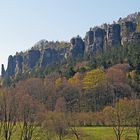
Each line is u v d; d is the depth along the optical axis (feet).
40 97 598.34
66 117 384.47
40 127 357.41
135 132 378.73
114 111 382.42
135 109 376.27
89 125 464.24
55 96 626.64
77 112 515.91
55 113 370.53
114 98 651.66
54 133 356.18
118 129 364.38
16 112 337.11
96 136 388.16
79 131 394.73
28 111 340.18
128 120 377.71
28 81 644.27
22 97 345.10
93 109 593.83
